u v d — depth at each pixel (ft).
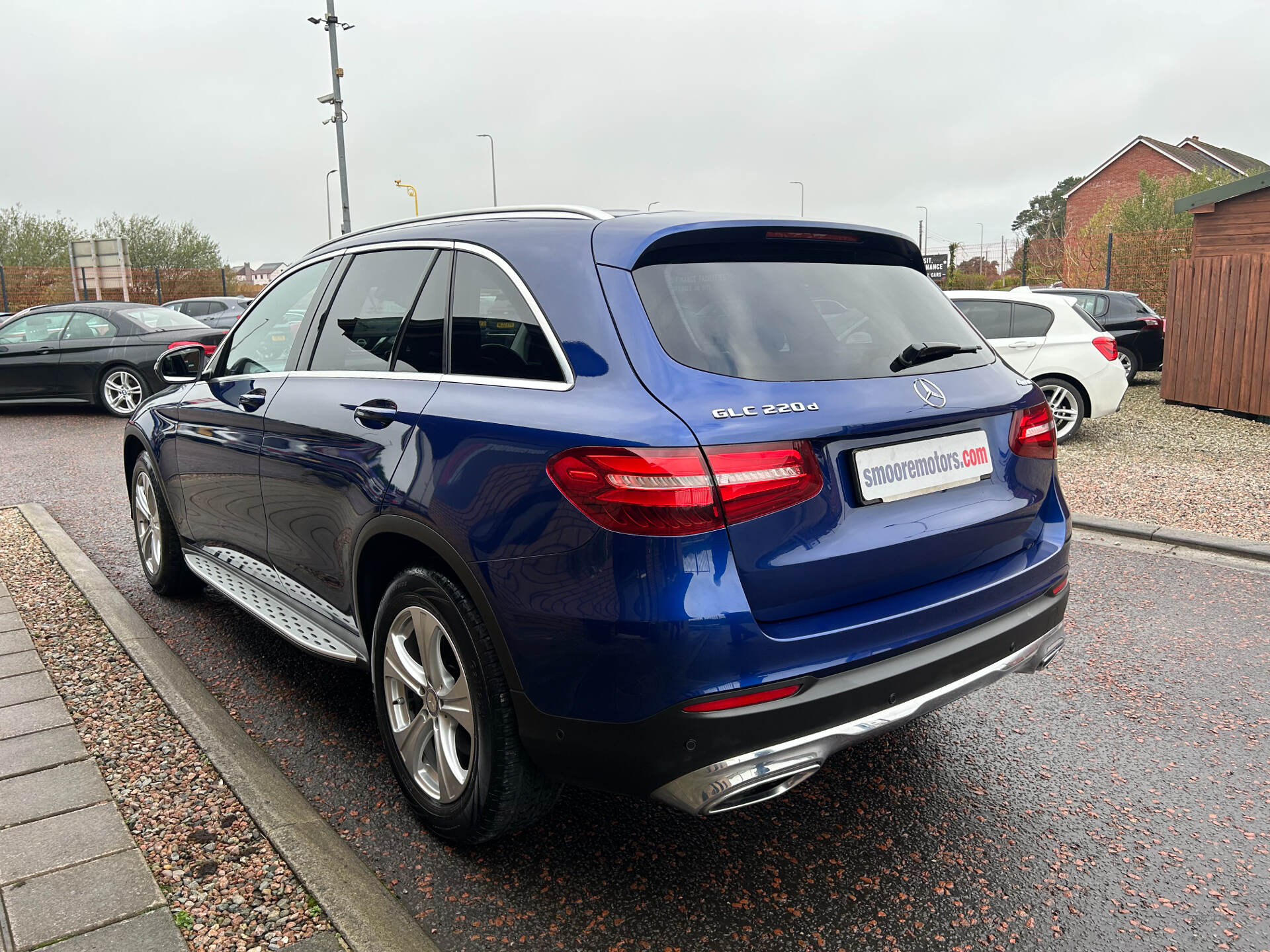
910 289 9.04
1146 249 82.43
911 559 7.48
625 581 6.41
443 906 7.48
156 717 10.34
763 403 6.82
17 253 142.31
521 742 7.38
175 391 14.16
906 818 8.80
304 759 9.92
